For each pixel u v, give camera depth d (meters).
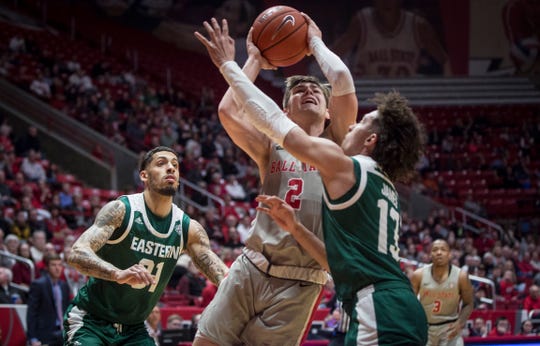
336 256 2.96
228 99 3.72
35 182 13.71
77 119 17.52
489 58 25.53
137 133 17.53
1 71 18.17
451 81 25.27
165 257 4.23
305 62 24.30
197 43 24.73
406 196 19.78
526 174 21.39
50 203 12.79
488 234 17.78
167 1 24.56
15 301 8.58
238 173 17.91
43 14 22.62
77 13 23.55
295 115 3.66
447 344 7.30
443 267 7.30
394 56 25.17
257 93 3.19
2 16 21.34
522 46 25.55
